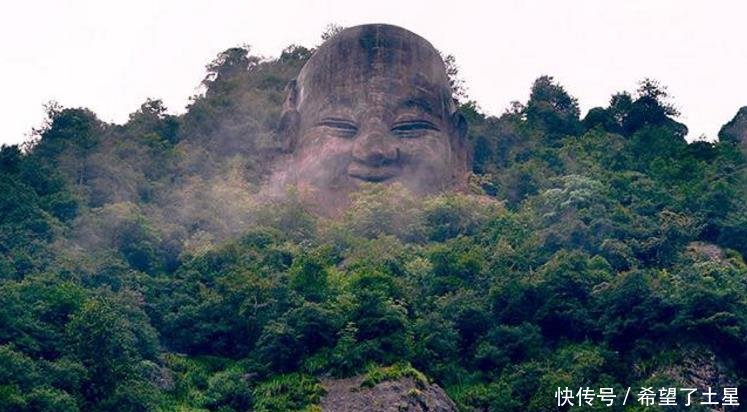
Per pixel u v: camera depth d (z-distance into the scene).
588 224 98.00
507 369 86.88
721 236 100.69
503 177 110.06
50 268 92.88
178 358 88.38
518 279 90.50
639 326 86.94
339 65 110.69
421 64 111.19
